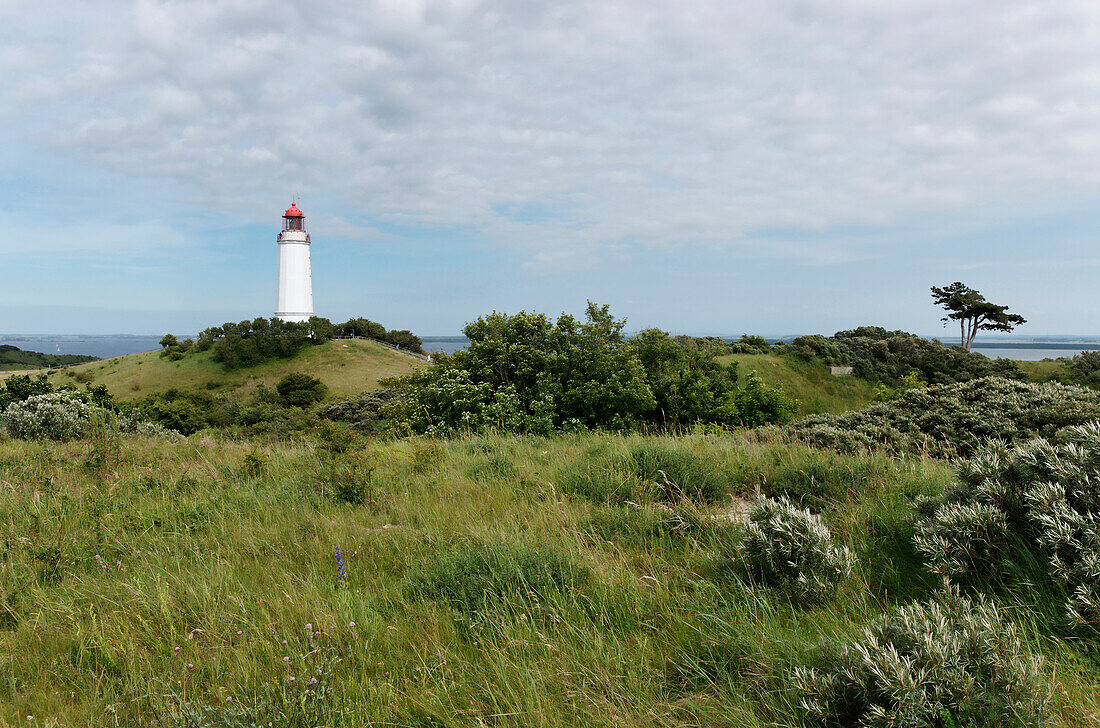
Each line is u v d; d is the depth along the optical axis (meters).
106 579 3.96
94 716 2.60
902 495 4.78
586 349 15.92
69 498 5.78
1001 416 8.83
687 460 5.96
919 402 10.20
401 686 2.74
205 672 2.88
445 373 15.58
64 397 13.05
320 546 4.47
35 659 3.06
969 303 68.25
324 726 2.39
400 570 4.09
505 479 6.36
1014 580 3.13
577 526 4.64
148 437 11.91
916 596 3.28
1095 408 8.24
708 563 3.79
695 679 2.67
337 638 2.98
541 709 2.42
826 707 2.27
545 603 3.32
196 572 4.00
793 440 8.50
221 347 93.12
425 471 6.96
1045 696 2.18
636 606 3.29
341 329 110.62
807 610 3.21
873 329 64.88
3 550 4.39
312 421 8.64
